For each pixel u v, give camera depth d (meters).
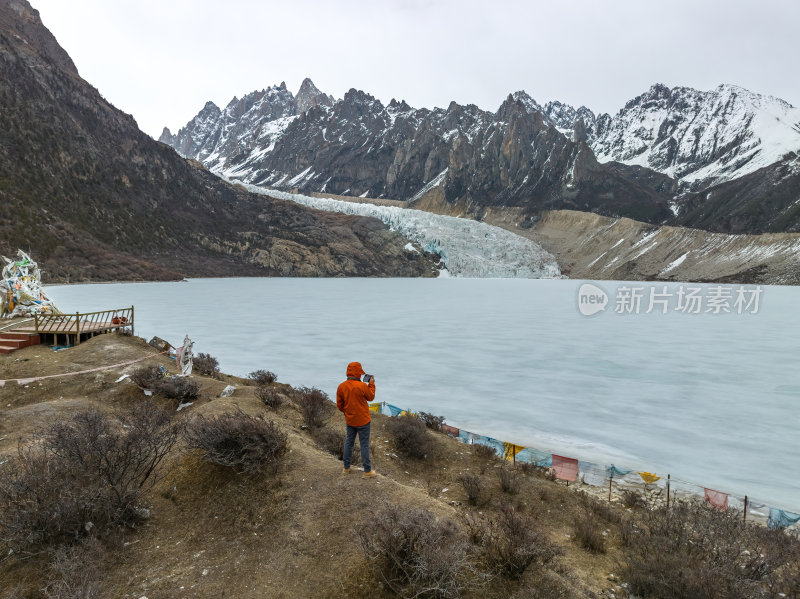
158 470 7.74
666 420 16.23
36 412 10.90
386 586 5.14
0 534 5.65
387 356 26.73
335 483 6.97
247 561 5.77
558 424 15.79
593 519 8.65
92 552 5.71
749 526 8.52
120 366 15.59
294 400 14.41
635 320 47.97
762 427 15.51
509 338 34.22
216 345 28.97
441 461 11.59
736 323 45.94
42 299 22.47
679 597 5.57
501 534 6.04
